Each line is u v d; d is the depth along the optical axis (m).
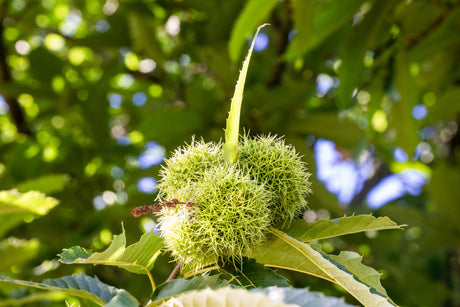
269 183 0.28
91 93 0.66
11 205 0.30
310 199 0.58
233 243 0.26
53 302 0.51
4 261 0.41
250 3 0.44
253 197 0.26
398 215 0.68
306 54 0.61
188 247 0.26
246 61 0.25
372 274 0.26
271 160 0.28
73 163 0.66
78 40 0.68
